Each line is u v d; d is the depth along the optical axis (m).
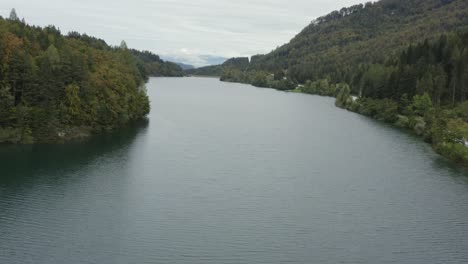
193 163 89.56
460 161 93.75
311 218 63.81
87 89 108.50
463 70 149.00
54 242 53.59
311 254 53.44
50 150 93.25
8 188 70.56
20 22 126.19
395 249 55.16
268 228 60.12
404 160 95.75
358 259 52.50
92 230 57.19
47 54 104.56
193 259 51.34
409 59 184.12
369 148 107.06
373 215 65.38
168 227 59.16
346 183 79.50
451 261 52.47
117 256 51.12
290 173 84.94
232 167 87.81
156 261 50.50
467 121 125.44
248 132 125.19
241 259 51.81
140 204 66.50
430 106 137.50
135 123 130.12
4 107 93.25
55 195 68.50
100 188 72.38
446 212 66.88
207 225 60.31
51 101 100.81
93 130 110.69
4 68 95.50
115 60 141.50
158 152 96.88
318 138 118.69
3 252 50.66
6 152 89.62
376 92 173.88
